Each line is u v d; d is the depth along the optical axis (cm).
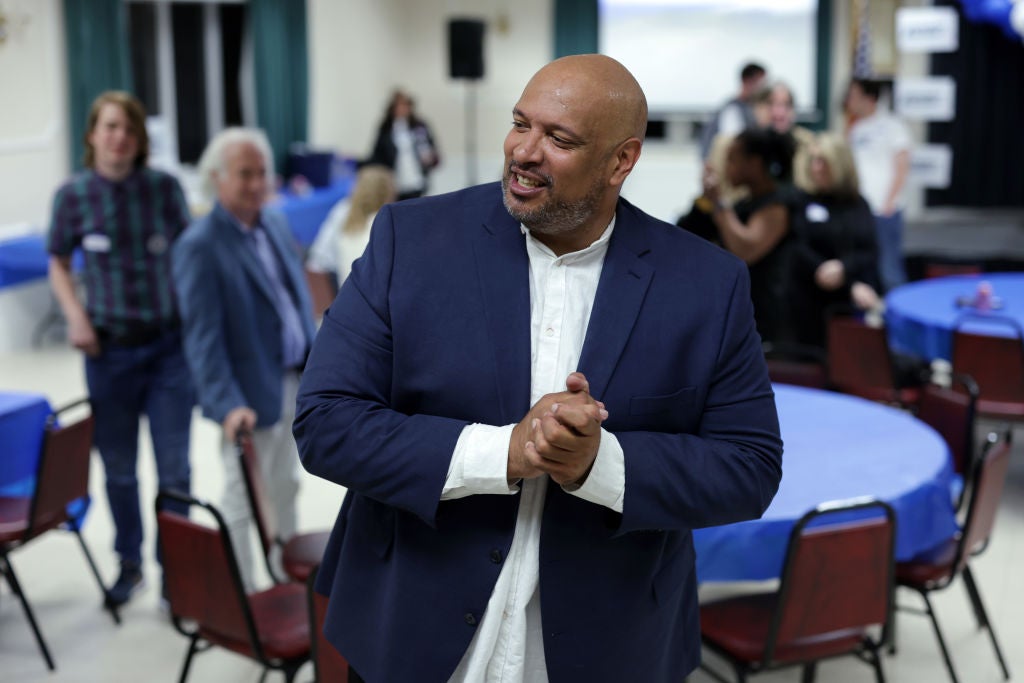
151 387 349
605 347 140
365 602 151
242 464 290
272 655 255
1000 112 1263
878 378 433
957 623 354
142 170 350
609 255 143
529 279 143
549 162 130
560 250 144
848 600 247
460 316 140
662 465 135
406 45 1291
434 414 141
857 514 262
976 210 1291
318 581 162
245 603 248
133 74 1027
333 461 136
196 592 259
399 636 145
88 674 319
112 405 350
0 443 337
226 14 1053
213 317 314
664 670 152
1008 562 402
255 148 318
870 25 1098
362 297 142
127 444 356
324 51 1109
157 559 350
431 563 143
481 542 141
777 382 399
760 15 1190
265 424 327
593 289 144
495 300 141
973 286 539
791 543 238
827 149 432
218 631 259
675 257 145
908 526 272
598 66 132
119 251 345
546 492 141
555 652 142
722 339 143
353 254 549
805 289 427
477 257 143
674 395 141
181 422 350
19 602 365
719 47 1205
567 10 1225
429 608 143
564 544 140
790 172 409
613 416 139
